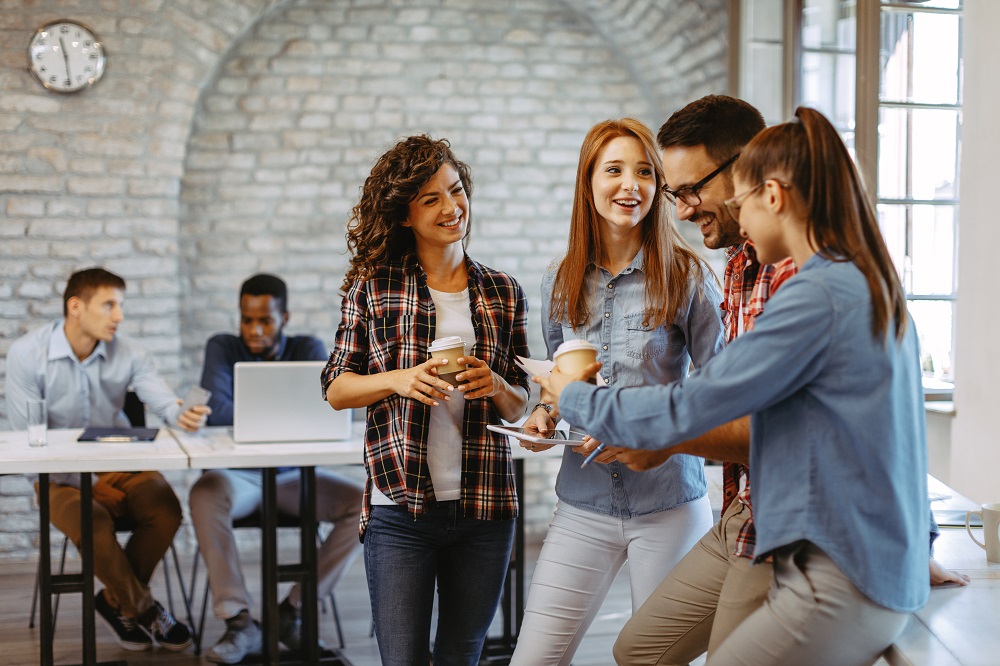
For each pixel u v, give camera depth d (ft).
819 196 4.64
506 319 7.47
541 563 7.25
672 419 4.67
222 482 11.82
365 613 13.23
